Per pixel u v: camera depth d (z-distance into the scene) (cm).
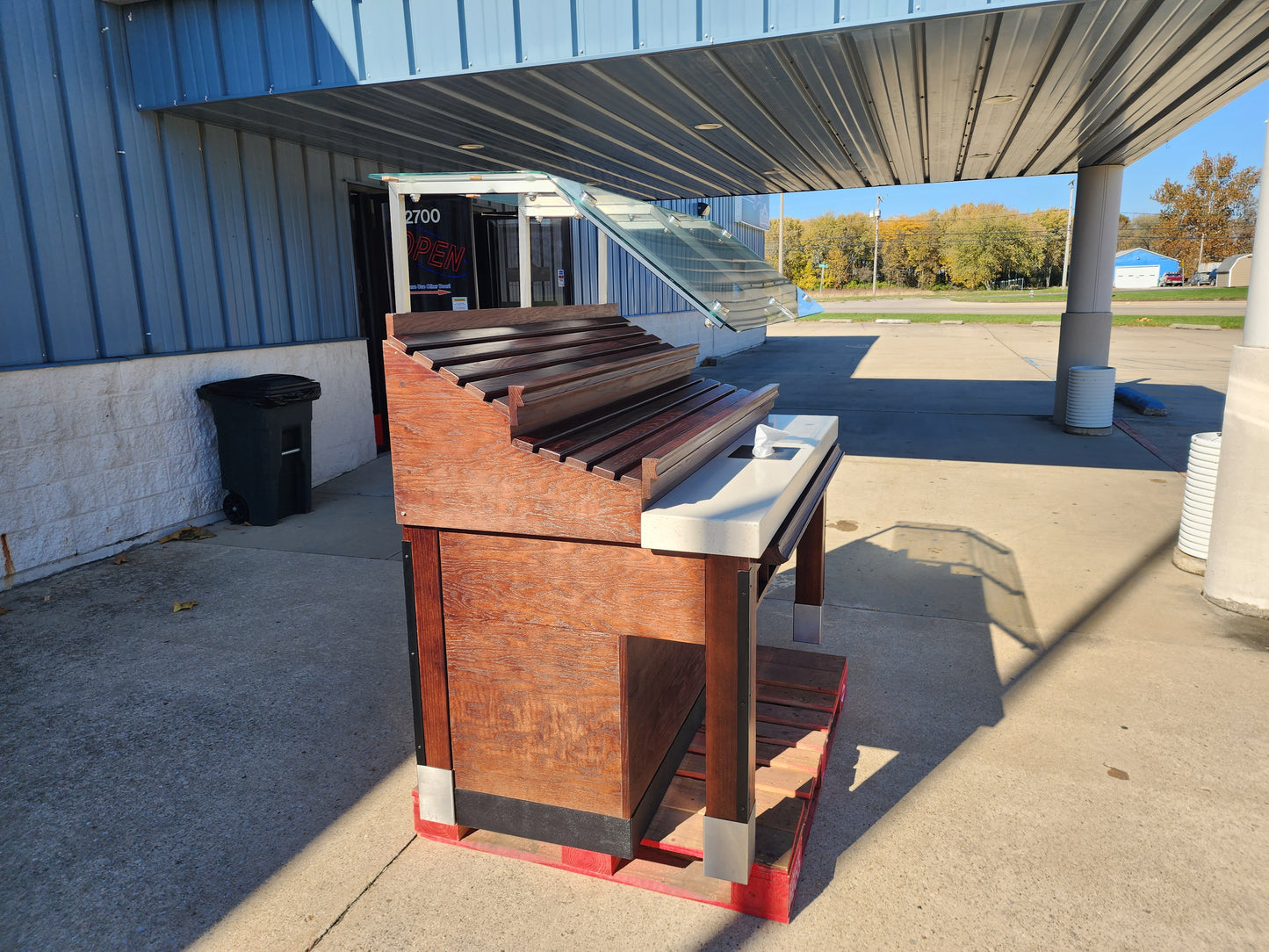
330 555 565
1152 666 388
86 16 541
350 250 807
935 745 322
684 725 293
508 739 249
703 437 262
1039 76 565
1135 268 8444
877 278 9638
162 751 323
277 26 529
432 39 502
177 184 612
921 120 712
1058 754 314
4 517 499
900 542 584
